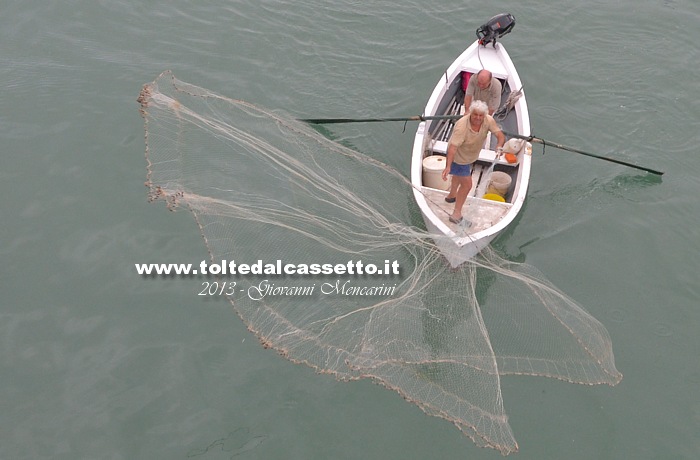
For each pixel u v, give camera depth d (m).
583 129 10.68
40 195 8.65
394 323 6.39
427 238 7.41
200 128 8.54
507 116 9.77
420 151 8.73
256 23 12.11
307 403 6.68
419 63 11.70
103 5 11.99
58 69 10.59
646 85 11.57
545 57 12.15
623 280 8.12
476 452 6.39
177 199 7.45
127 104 10.08
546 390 6.83
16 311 7.39
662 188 9.59
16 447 6.28
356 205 7.93
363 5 12.86
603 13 13.22
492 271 7.43
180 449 6.30
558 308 7.14
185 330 7.26
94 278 7.74
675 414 6.71
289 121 9.52
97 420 6.48
